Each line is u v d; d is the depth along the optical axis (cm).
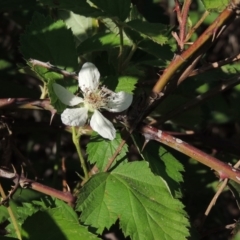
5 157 19
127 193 17
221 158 23
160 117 20
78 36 21
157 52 19
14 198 20
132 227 17
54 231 17
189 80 23
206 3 15
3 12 24
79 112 17
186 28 18
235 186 19
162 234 17
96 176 17
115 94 17
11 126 20
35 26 18
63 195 18
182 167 18
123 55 20
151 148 18
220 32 16
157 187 17
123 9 18
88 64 17
